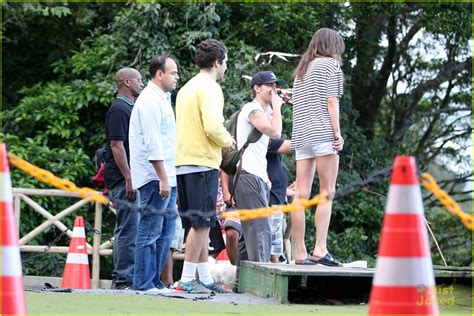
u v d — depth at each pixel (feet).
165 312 52.26
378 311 38.99
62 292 64.23
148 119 66.33
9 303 40.01
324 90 69.41
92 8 153.17
